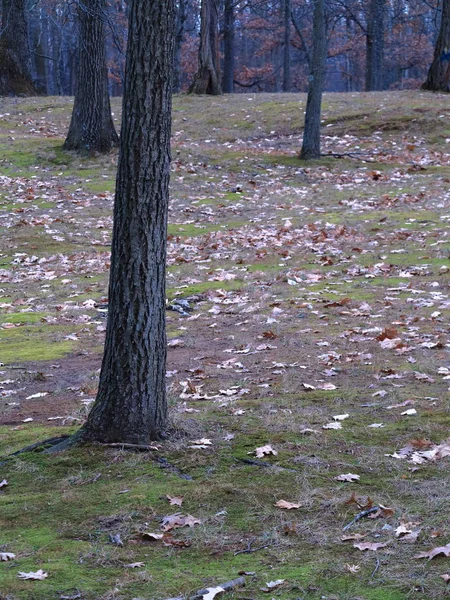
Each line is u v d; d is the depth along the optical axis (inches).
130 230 193.8
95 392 263.0
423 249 479.5
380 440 197.2
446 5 1130.0
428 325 319.0
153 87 189.9
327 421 212.7
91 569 140.8
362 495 165.6
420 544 143.1
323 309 360.5
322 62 792.9
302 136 941.8
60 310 404.5
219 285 428.8
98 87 840.9
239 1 1784.0
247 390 246.1
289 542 147.6
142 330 197.3
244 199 688.4
